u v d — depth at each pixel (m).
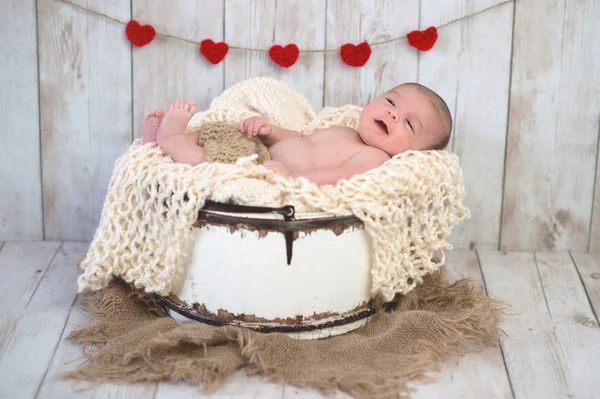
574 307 1.89
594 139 2.20
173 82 2.19
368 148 1.85
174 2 2.13
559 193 2.25
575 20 2.12
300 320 1.64
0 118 2.16
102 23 2.12
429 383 1.52
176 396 1.45
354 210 1.58
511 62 2.16
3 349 1.60
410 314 1.69
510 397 1.48
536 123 2.20
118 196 1.73
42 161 2.21
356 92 2.21
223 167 1.60
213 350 1.56
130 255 1.74
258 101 2.09
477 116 2.21
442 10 2.14
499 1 2.12
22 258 2.12
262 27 2.16
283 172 1.68
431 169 1.70
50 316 1.76
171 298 1.72
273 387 1.49
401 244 1.71
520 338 1.72
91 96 2.18
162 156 1.76
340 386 1.49
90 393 1.45
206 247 1.60
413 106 1.83
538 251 2.29
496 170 2.24
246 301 1.61
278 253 1.57
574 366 1.60
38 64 2.13
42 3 2.09
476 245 2.31
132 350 1.54
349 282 1.66
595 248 2.29
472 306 1.79
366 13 2.15
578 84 2.17
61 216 2.26
